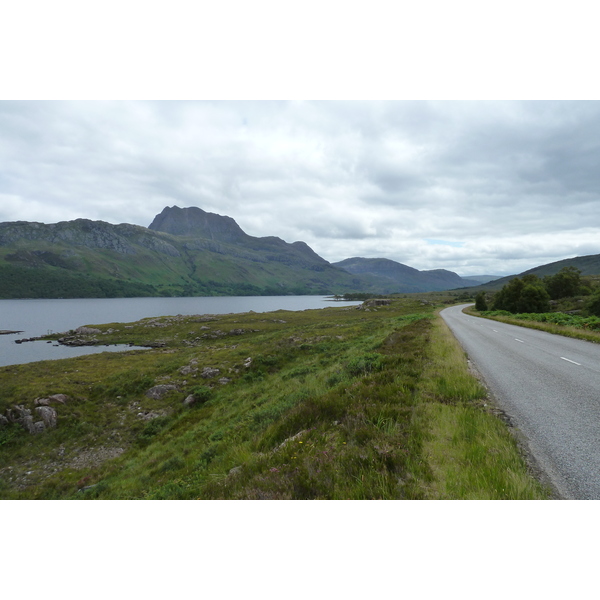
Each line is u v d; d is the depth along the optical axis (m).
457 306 103.31
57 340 62.59
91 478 15.02
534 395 9.31
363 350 22.08
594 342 21.33
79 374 29.53
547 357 15.69
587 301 52.00
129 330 66.94
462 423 6.87
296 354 29.81
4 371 31.31
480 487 4.62
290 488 5.14
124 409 22.78
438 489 4.68
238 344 43.59
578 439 6.33
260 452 8.15
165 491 9.69
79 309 154.00
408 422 7.13
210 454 12.02
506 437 6.27
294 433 8.70
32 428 19.61
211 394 23.28
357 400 9.04
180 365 31.33
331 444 6.59
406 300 115.69
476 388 9.49
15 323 95.44
